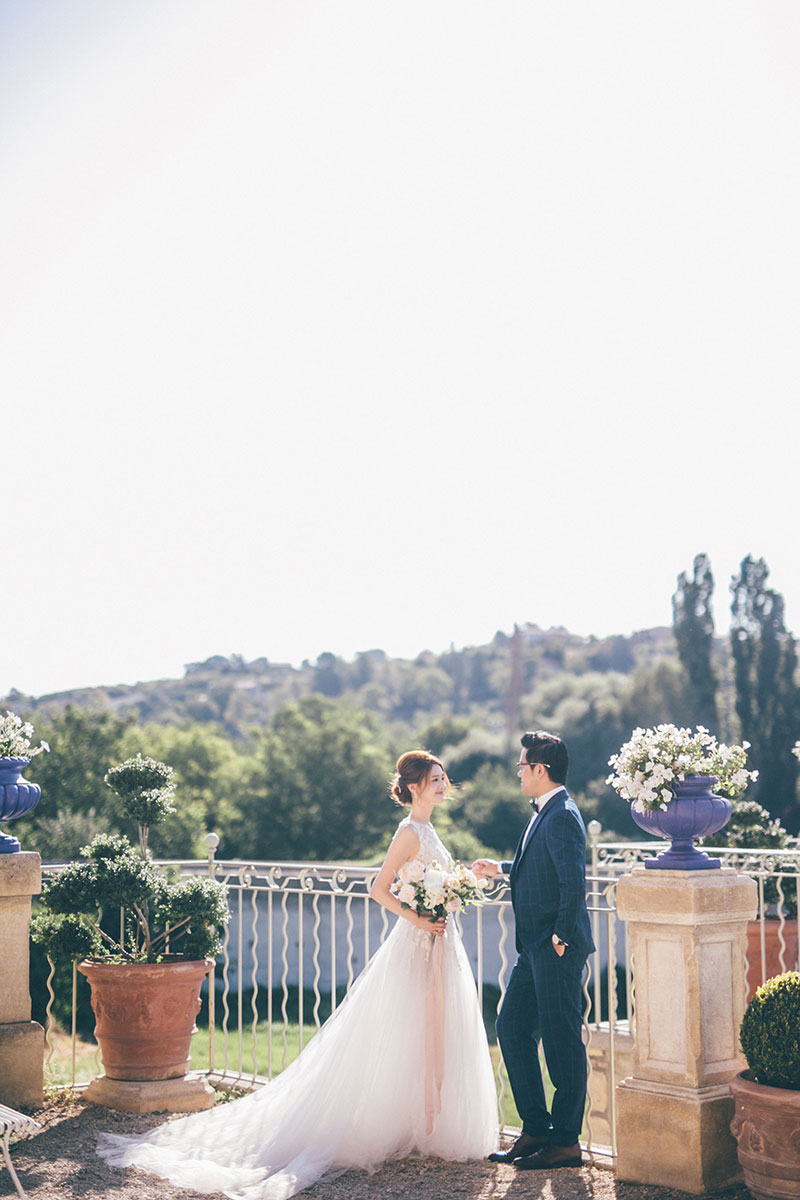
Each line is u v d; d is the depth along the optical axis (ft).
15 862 18.12
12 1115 13.32
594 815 129.90
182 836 86.94
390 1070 15.07
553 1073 14.38
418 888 15.40
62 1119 17.28
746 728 128.57
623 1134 13.69
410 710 281.74
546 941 14.35
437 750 180.14
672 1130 13.14
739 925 13.87
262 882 63.46
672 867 13.64
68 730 93.86
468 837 123.03
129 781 19.40
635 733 14.24
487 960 55.62
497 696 267.39
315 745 132.36
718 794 14.52
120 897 18.26
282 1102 15.71
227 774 131.03
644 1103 13.44
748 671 129.49
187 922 19.11
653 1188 13.21
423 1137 14.99
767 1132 11.91
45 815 79.20
